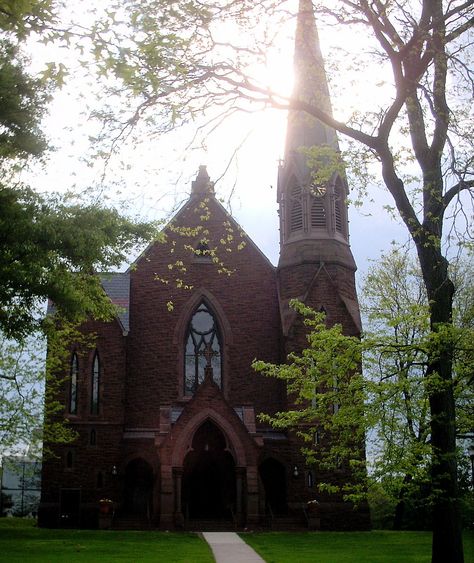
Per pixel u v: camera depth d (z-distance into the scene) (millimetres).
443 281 18281
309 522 39719
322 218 47250
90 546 28922
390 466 17469
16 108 25312
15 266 23531
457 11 17312
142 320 45781
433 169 18250
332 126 18453
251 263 47438
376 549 29078
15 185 25750
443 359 17609
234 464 41656
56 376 43000
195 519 41219
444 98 18016
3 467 46500
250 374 45656
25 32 12516
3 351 39344
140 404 44500
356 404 18281
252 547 29797
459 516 17609
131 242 27969
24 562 23250
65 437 40781
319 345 18609
